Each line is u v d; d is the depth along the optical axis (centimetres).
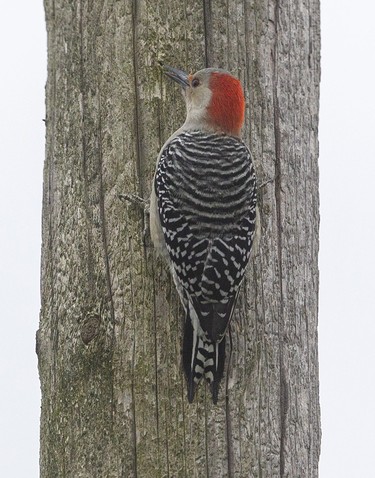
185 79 1230
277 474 1199
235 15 1251
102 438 1176
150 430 1170
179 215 1179
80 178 1233
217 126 1222
